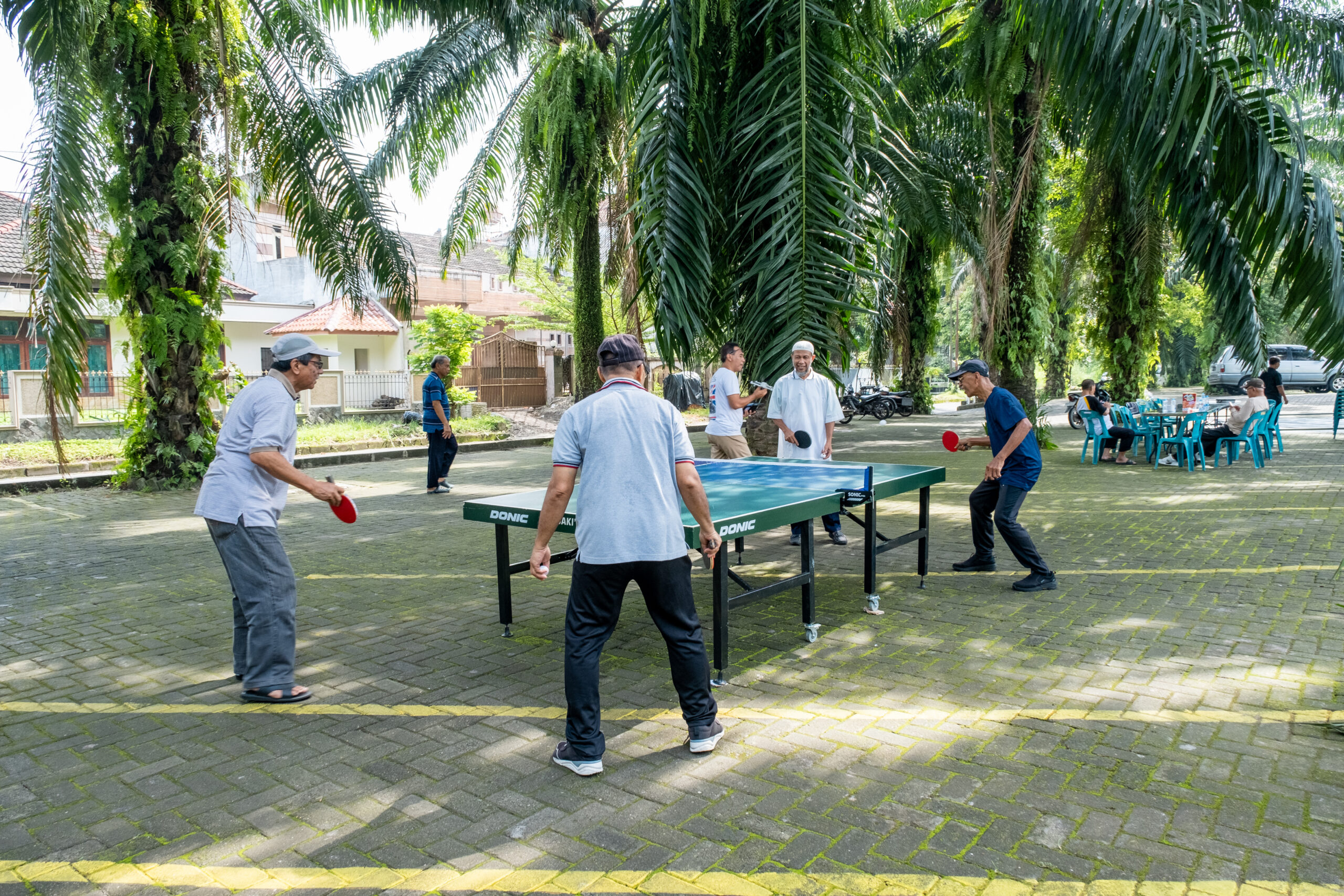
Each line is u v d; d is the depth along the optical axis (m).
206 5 10.46
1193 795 3.07
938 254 16.27
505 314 37.62
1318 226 4.89
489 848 2.80
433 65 14.65
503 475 13.39
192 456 11.48
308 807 3.08
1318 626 4.96
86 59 8.97
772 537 7.95
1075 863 2.66
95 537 8.20
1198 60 5.24
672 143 7.17
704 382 24.64
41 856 2.79
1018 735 3.59
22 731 3.78
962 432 19.23
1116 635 4.88
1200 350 39.34
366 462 15.50
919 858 2.71
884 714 3.83
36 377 14.20
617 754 3.48
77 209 8.68
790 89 7.38
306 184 11.11
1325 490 9.95
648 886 2.58
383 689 4.25
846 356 7.75
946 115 16.11
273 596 4.05
